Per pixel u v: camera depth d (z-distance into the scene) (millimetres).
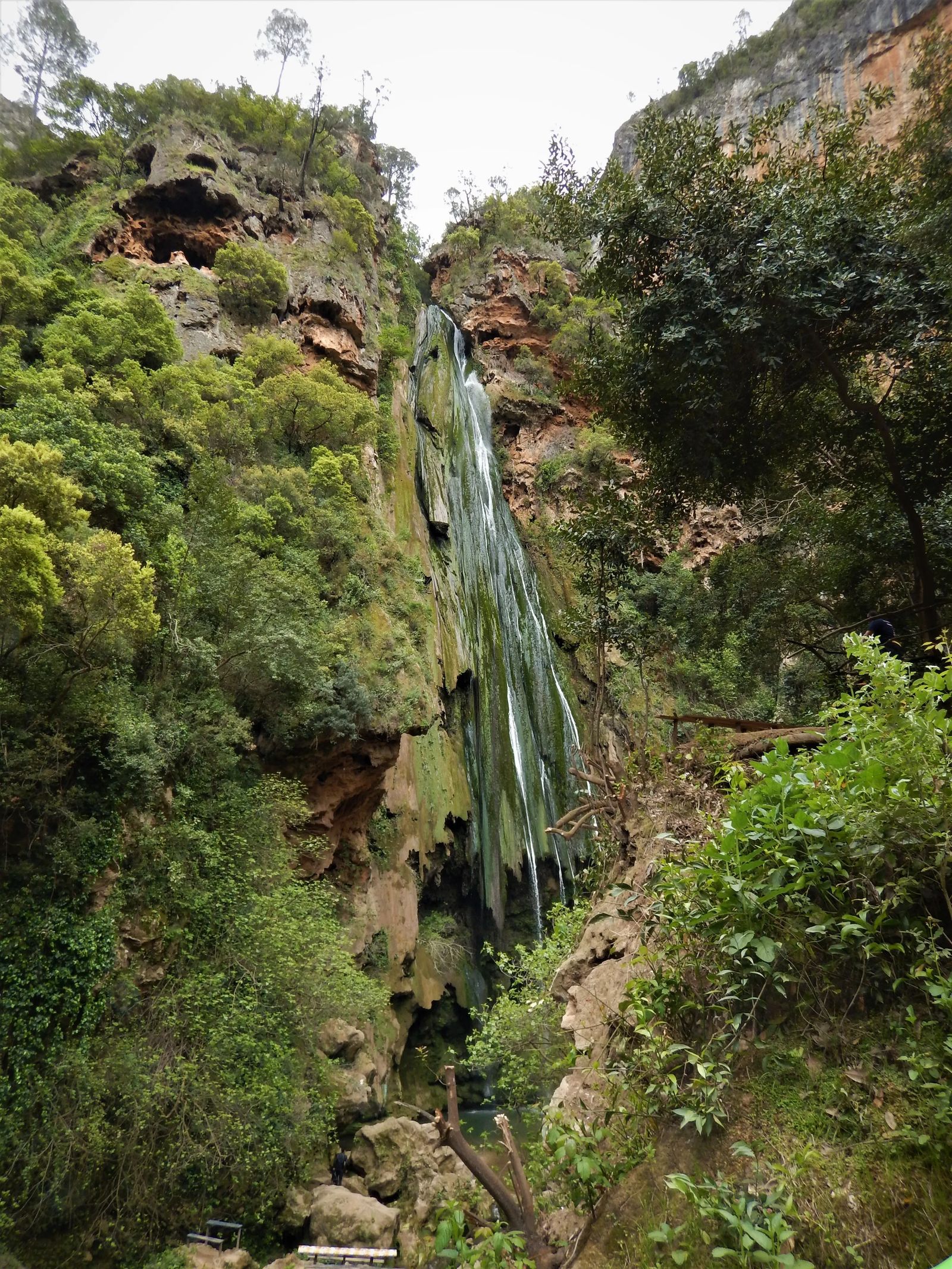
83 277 26625
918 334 7922
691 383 8344
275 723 17156
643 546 10578
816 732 5777
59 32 46906
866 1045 2957
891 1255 2348
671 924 3727
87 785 12297
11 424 15930
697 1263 2631
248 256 29125
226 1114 10984
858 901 3182
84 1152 9898
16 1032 10219
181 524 17250
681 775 6090
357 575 23609
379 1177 12945
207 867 13578
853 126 8992
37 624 10375
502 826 28938
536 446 43000
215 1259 10055
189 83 38312
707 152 8555
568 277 49344
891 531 11617
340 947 15820
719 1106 3055
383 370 34406
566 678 35938
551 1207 3611
